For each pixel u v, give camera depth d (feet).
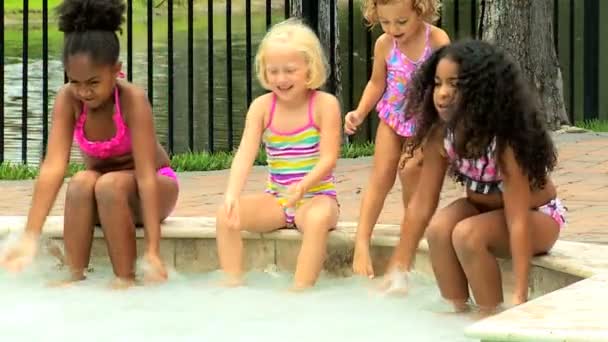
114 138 18.71
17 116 43.37
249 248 18.63
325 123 18.58
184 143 40.22
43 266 18.95
